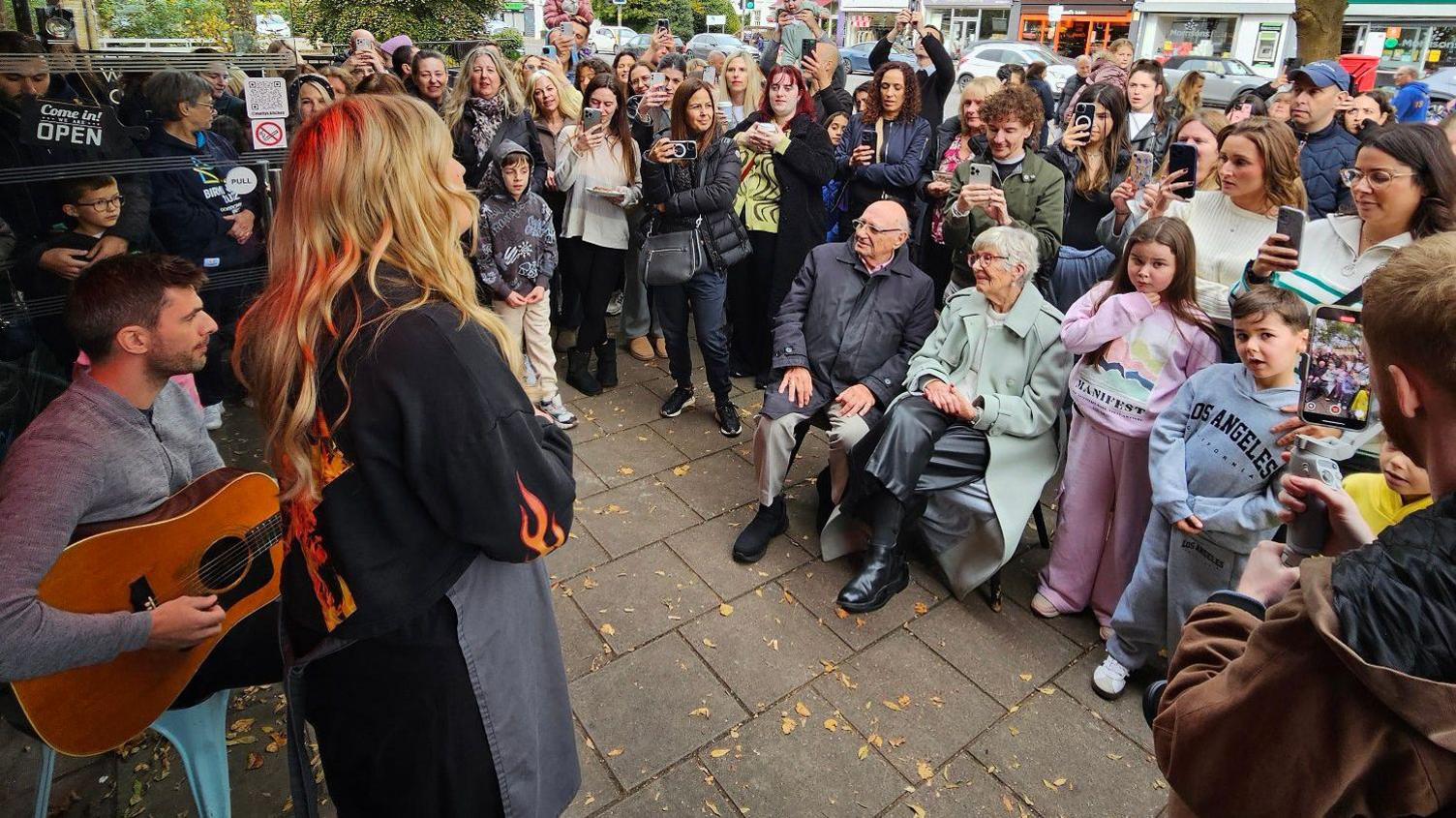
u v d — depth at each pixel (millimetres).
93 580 1503
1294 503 1108
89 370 1580
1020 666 2480
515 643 1311
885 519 2691
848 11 24812
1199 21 19688
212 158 2873
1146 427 2416
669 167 3670
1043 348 2709
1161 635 2297
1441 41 15648
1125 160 3992
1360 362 1432
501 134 4195
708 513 3244
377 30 11094
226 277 3045
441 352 1081
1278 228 2223
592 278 4211
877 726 2238
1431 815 677
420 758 1244
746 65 5133
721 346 3809
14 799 1948
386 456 1104
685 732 2199
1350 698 701
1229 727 789
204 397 3357
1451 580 665
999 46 16766
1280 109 4848
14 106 2400
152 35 6195
